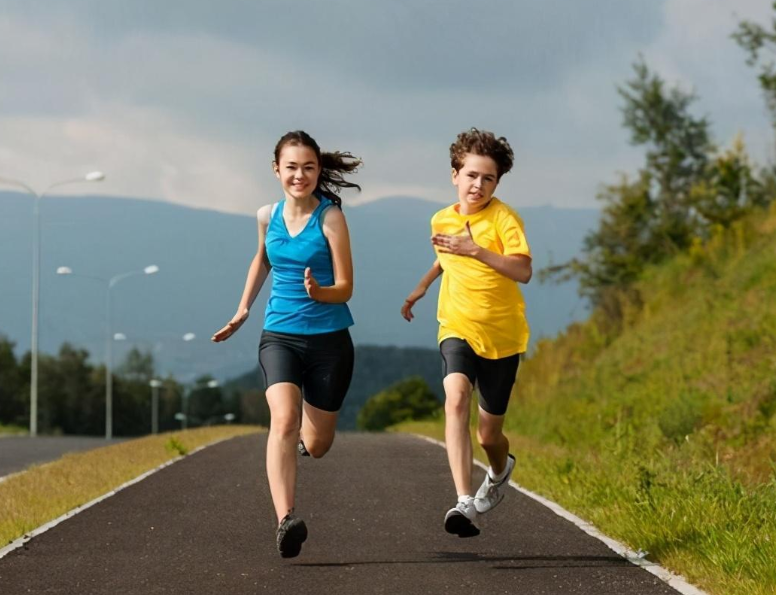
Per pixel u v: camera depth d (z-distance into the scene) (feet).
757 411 58.23
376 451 64.75
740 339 76.13
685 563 26.89
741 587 23.79
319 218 27.86
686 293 111.45
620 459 48.06
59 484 47.62
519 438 80.59
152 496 42.16
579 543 30.86
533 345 123.54
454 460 27.91
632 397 78.95
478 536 32.12
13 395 459.73
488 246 28.45
